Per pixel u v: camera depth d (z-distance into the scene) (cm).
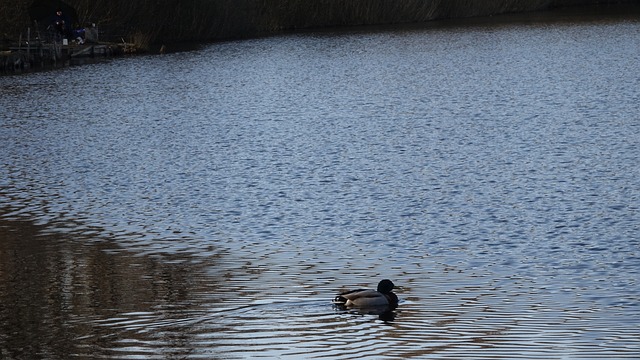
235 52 11350
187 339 2278
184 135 5834
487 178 4309
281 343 2231
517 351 2158
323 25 14462
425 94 7544
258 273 2875
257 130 5959
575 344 2198
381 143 5344
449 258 3011
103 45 11338
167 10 12656
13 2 11356
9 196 4162
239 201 3956
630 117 5984
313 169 4625
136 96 7856
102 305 2573
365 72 9281
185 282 2791
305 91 7938
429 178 4338
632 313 2416
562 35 12338
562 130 5603
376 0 14650
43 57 10819
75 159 5088
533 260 2964
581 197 3866
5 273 2947
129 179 4503
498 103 6875
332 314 2442
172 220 3650
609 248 3089
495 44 11575
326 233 3388
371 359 2119
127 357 2159
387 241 3250
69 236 3425
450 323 2362
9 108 7275
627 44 10962
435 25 14325
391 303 2498
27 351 2227
